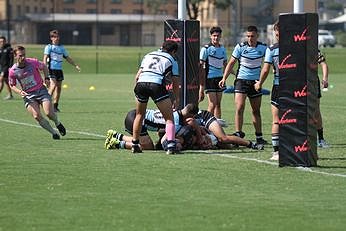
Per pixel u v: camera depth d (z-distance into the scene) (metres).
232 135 55.84
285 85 46.12
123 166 46.34
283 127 46.34
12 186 40.00
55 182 41.09
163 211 34.44
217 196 37.59
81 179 41.97
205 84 66.56
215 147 54.38
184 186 40.09
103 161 48.38
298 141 46.19
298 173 44.16
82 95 116.00
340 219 33.06
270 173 44.09
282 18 45.84
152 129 53.72
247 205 35.66
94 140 59.78
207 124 54.56
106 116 81.12
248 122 75.44
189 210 34.62
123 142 54.00
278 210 34.66
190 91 65.94
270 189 39.41
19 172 44.16
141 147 53.62
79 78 167.25
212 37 66.25
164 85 51.38
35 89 60.59
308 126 46.09
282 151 46.41
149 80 51.06
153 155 51.12
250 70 57.78
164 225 31.97
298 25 45.66
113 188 39.50
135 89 51.62
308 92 45.88
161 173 43.88
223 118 79.81
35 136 62.47
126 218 33.16
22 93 60.53
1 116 80.25
